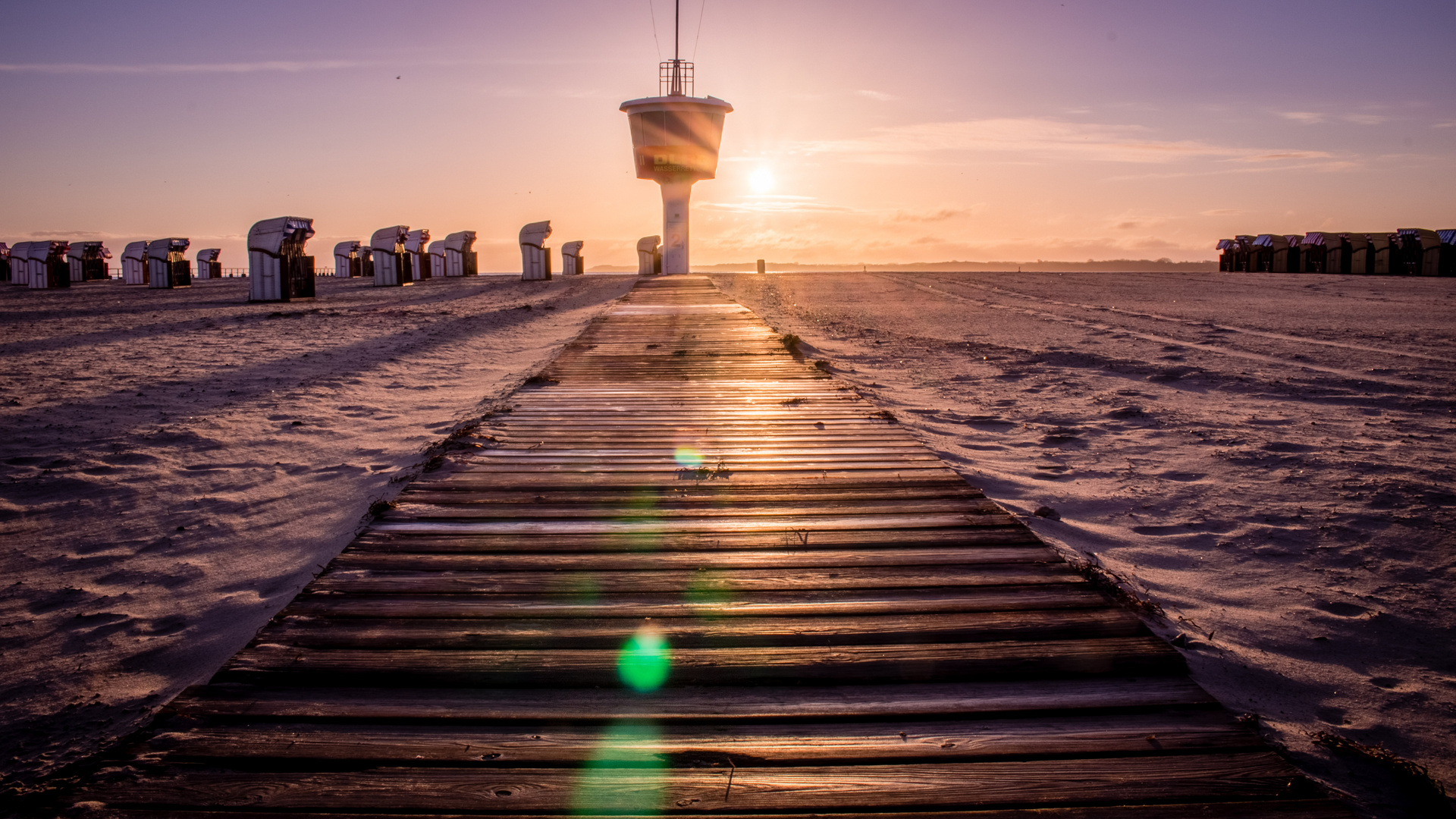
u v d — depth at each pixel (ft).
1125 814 7.43
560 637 10.65
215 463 21.94
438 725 8.80
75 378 34.81
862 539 14.34
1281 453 21.77
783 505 16.37
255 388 33.12
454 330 59.31
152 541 16.44
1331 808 7.50
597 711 9.03
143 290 110.01
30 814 7.40
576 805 7.52
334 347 47.70
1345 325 58.39
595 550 13.93
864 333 58.18
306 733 8.60
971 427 27.07
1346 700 9.87
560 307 81.82
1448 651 11.14
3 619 13.20
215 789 7.70
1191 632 11.52
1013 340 53.06
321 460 22.35
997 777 7.93
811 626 10.94
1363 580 13.62
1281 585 13.53
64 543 16.40
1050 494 18.93
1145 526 16.72
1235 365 40.34
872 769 8.06
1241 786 7.81
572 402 28.12
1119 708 9.14
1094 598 11.87
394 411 29.37
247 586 14.30
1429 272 115.14
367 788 7.72
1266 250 139.74
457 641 10.53
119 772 7.95
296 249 88.63
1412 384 33.71
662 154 144.87
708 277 138.62
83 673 11.39
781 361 38.47
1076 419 27.84
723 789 7.76
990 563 13.21
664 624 11.03
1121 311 73.56
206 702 9.13
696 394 29.68
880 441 22.11
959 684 9.69
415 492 17.31
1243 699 9.75
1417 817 7.65
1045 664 9.96
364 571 12.95
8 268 157.07
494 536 14.57
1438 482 18.66
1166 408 29.37
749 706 9.16
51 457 21.93
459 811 7.45
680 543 14.21
